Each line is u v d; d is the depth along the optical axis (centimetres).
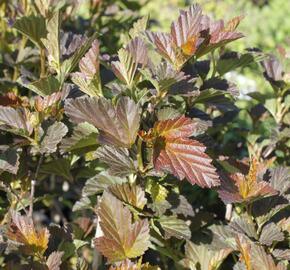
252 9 275
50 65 77
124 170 68
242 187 70
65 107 67
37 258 71
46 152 72
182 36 72
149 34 74
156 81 69
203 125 74
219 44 73
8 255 80
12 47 96
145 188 72
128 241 67
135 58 74
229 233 78
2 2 97
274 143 84
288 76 85
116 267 67
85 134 70
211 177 65
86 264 71
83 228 81
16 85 90
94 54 72
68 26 100
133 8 115
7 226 72
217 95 77
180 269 79
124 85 72
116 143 67
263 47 244
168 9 249
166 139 67
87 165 83
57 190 93
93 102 67
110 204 67
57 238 73
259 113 93
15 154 72
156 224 73
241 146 96
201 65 82
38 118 72
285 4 281
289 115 85
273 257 72
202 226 80
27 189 79
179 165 66
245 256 69
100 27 105
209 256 77
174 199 74
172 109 70
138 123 67
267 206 73
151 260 82
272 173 74
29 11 91
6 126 72
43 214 121
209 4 231
